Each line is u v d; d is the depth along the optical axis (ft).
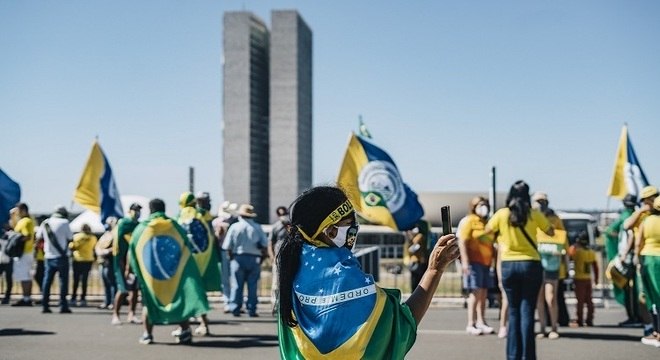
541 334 36.29
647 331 35.68
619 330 39.24
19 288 69.67
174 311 33.22
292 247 9.69
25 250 53.88
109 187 51.31
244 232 45.60
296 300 9.47
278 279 9.66
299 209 9.71
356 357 8.98
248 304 46.11
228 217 50.34
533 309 26.58
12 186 39.99
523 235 26.43
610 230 41.14
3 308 51.80
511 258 26.43
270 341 35.19
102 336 36.88
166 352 31.94
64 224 48.44
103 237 50.57
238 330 39.29
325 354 9.11
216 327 40.63
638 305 38.42
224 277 49.52
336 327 9.07
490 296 52.42
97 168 51.13
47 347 33.40
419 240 46.91
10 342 34.91
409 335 9.25
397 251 77.61
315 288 9.32
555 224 35.81
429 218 106.32
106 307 51.34
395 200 46.57
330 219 9.60
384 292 9.39
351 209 9.80
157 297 33.30
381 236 96.17
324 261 9.45
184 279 33.45
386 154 46.83
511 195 26.73
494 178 48.57
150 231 33.50
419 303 9.38
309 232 9.64
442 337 36.73
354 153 46.88
